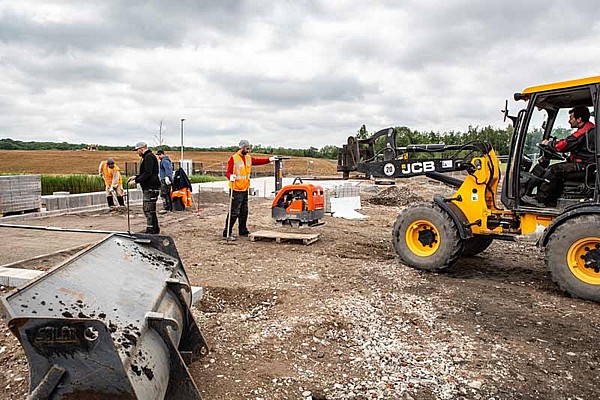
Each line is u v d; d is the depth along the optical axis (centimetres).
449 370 357
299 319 457
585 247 536
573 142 579
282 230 971
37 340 194
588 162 574
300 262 698
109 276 278
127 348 217
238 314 476
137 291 279
